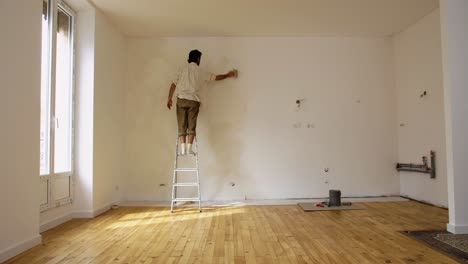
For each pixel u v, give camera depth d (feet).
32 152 8.95
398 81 17.21
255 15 14.38
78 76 13.17
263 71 17.01
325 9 13.85
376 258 8.00
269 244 9.18
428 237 9.77
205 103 16.76
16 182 8.29
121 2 13.03
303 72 17.12
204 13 14.14
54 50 11.39
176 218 12.65
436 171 14.51
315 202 15.74
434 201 14.69
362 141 17.13
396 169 17.17
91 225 11.52
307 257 8.09
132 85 16.78
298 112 17.01
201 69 16.81
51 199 11.21
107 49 14.57
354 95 17.21
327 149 17.01
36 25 9.18
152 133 16.65
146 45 16.90
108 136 14.64
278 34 16.84
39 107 9.27
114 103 15.35
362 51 17.20
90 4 12.96
